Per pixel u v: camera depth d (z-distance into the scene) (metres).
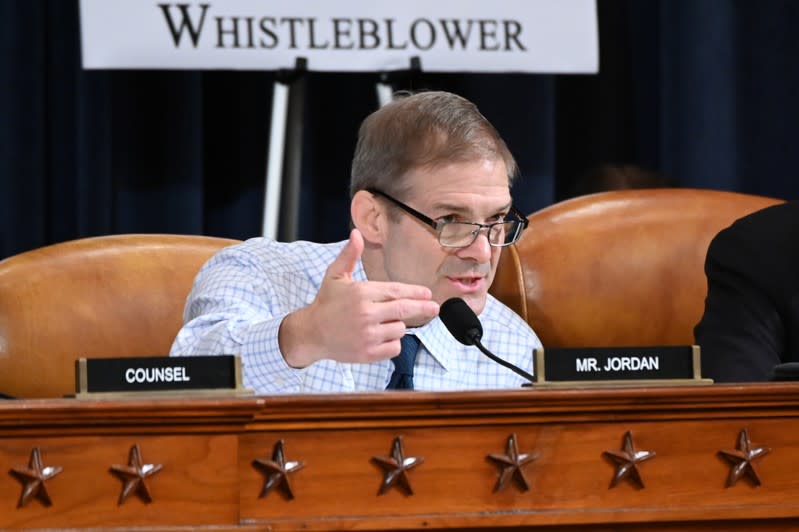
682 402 3.47
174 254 6.40
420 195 4.84
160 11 7.71
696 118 9.41
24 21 8.83
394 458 3.31
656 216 7.03
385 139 4.95
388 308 4.00
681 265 6.96
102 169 8.88
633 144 9.70
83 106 8.85
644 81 9.70
